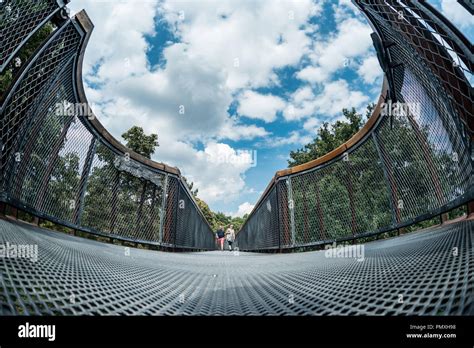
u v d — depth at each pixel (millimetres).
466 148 2270
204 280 1976
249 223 16203
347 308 954
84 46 3727
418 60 2484
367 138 4691
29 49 6488
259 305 1163
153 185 7637
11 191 2906
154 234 7613
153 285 1627
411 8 2150
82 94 4297
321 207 6367
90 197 4934
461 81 2008
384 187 4289
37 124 3336
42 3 2822
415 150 3400
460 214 3381
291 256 4602
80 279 1300
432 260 1443
